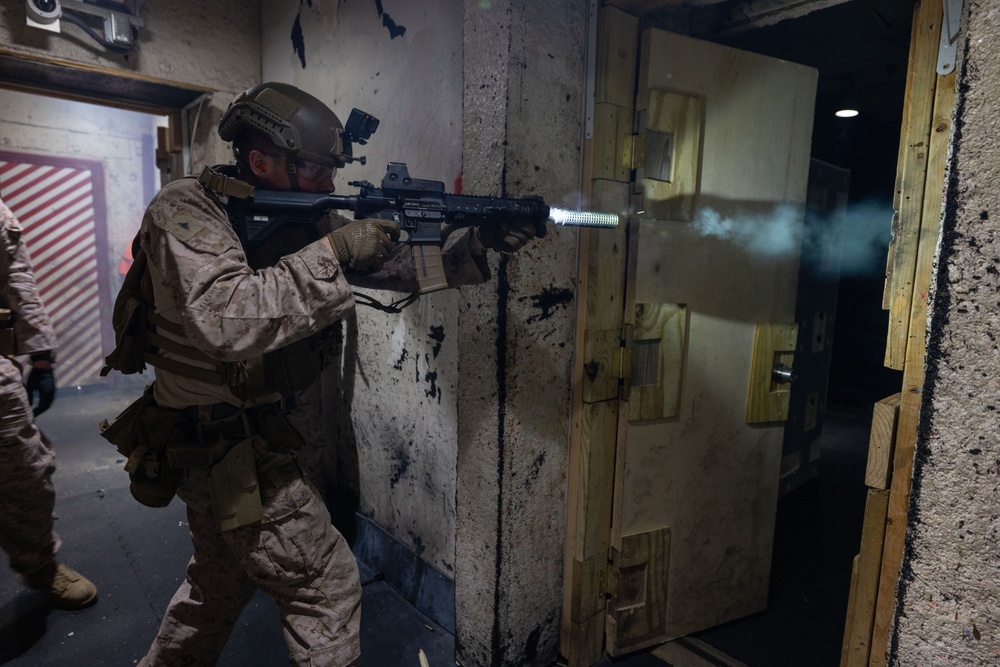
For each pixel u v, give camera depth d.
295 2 2.69
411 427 2.18
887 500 1.10
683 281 1.82
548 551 1.80
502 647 1.72
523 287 1.59
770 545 2.15
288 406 2.50
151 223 1.09
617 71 1.64
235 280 1.06
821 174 3.26
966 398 0.84
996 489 0.82
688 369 1.86
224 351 1.06
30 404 1.97
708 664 1.88
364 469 2.50
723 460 1.99
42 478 1.97
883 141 5.24
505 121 1.49
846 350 5.71
